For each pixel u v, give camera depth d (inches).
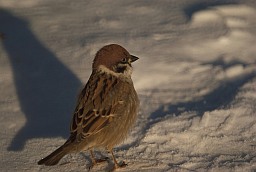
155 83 500.4
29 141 437.4
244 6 608.1
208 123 440.8
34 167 405.1
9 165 407.2
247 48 541.6
